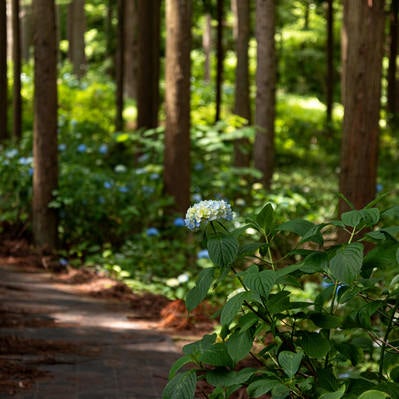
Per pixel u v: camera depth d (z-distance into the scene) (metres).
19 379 5.79
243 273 3.45
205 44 35.78
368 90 8.32
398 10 23.50
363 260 3.59
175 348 7.12
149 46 16.98
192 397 3.37
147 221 12.16
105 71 37.03
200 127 14.12
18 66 18.83
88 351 6.78
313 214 11.71
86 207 12.03
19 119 18.95
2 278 10.08
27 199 12.47
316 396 3.38
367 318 3.63
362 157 8.35
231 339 3.49
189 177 12.38
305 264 3.50
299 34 36.84
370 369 6.12
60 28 46.22
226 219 3.69
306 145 26.34
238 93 18.69
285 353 3.41
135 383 5.87
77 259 11.33
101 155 16.30
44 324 7.74
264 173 17.11
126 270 10.62
